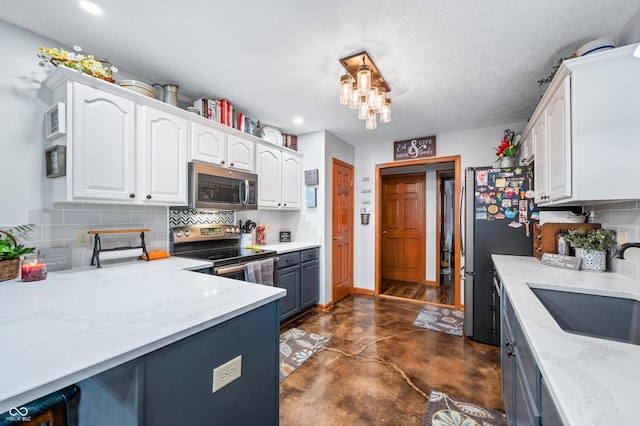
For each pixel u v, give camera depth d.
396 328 2.90
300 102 2.63
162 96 2.25
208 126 2.38
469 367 2.15
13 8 1.43
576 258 1.83
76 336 0.79
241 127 2.74
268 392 1.21
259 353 1.17
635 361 0.68
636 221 1.49
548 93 1.77
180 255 2.41
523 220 2.47
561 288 1.44
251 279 2.43
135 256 2.03
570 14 1.45
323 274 3.51
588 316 1.38
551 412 0.69
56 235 1.74
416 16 1.48
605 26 1.54
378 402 1.76
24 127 1.63
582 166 1.42
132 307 1.04
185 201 2.20
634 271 1.51
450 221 5.51
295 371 2.10
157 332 0.82
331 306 3.63
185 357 0.88
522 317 1.00
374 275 4.16
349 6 1.41
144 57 1.88
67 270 1.73
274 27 1.57
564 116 1.53
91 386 0.87
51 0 1.37
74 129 1.59
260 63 1.95
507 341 1.39
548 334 0.85
